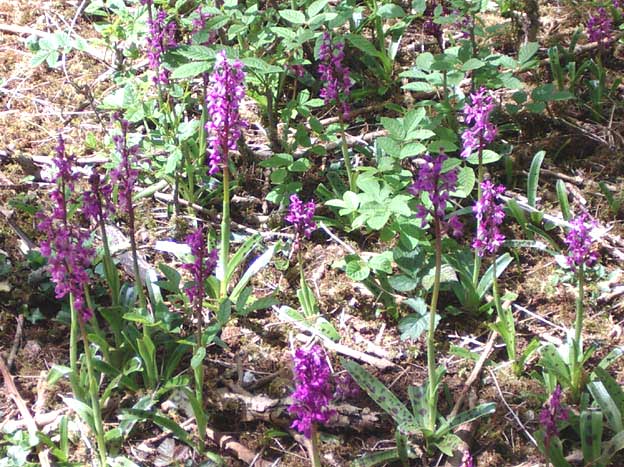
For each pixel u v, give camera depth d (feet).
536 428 3.52
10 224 4.10
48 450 3.46
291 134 4.45
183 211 4.22
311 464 3.45
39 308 3.87
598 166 4.37
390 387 3.66
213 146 3.65
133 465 3.37
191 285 3.48
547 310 3.89
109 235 4.04
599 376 3.47
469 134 3.69
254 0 4.47
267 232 4.11
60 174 3.31
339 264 3.93
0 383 3.67
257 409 3.56
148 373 3.58
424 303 3.72
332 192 4.24
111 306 3.74
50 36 4.23
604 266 4.01
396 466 3.45
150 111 4.12
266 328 3.83
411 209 3.84
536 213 4.11
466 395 3.60
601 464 3.35
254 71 4.21
